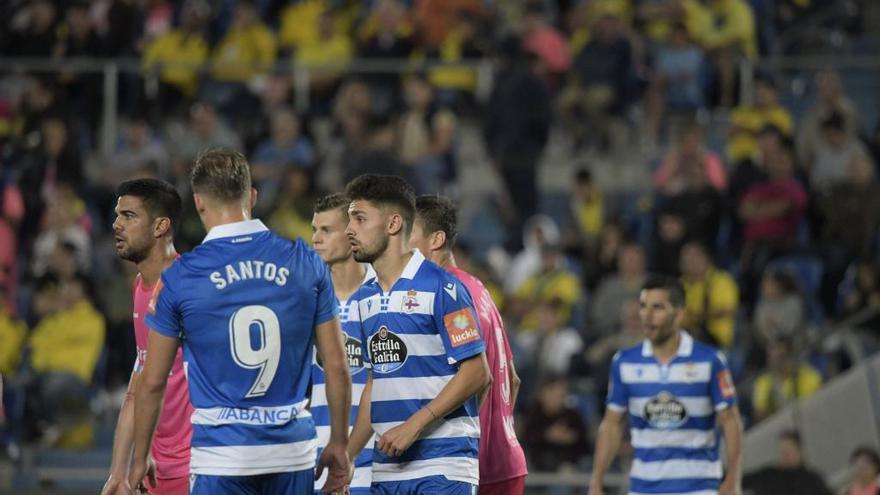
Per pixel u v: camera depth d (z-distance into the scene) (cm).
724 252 5319
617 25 6003
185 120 6028
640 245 5247
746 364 4769
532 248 5412
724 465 3797
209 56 6172
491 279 5069
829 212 5247
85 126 6059
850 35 6600
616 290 4906
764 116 5822
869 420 4606
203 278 2064
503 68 5794
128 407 2361
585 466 4434
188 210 4912
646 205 5622
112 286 4922
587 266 5159
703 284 4797
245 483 2061
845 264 5150
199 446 2067
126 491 2306
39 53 6072
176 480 2431
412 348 2275
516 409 4716
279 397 2078
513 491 2567
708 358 3169
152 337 2083
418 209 2598
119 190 2397
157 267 2388
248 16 6125
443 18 6169
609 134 6066
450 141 5794
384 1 6125
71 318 4694
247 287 2069
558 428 4431
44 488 4509
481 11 6253
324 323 2117
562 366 4700
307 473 2095
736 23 6084
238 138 5891
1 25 6109
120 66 6062
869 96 6419
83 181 5619
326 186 5659
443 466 2261
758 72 6078
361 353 2497
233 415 2056
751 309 5172
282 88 6006
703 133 5878
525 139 5716
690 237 5106
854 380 4600
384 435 2200
